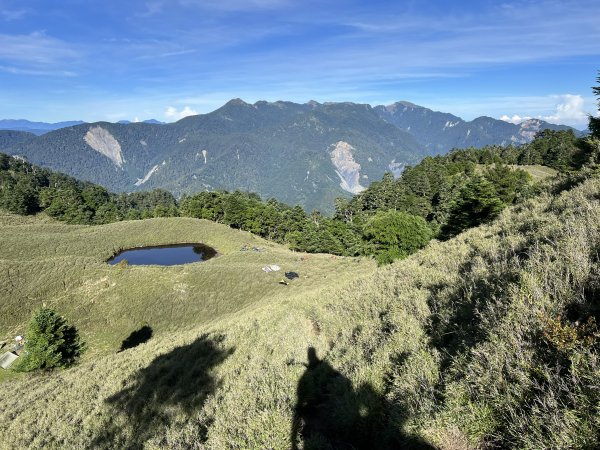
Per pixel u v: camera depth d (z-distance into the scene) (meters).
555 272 5.08
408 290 8.61
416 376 4.75
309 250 73.56
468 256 9.59
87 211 106.50
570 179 14.52
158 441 6.25
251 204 104.44
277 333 10.48
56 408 10.43
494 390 3.60
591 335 3.66
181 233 81.19
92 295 36.44
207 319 34.38
